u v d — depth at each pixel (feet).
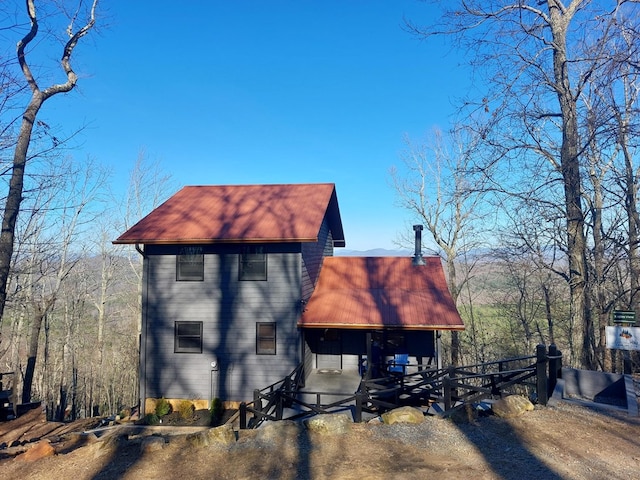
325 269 62.03
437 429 24.59
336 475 19.21
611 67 38.83
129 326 122.42
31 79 41.27
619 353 54.75
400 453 21.47
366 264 62.59
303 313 49.47
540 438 22.48
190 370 49.01
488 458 20.38
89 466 21.76
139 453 23.06
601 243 53.47
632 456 20.06
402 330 48.49
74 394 97.14
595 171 53.52
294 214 51.96
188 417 46.39
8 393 44.78
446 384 30.01
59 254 84.23
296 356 47.57
